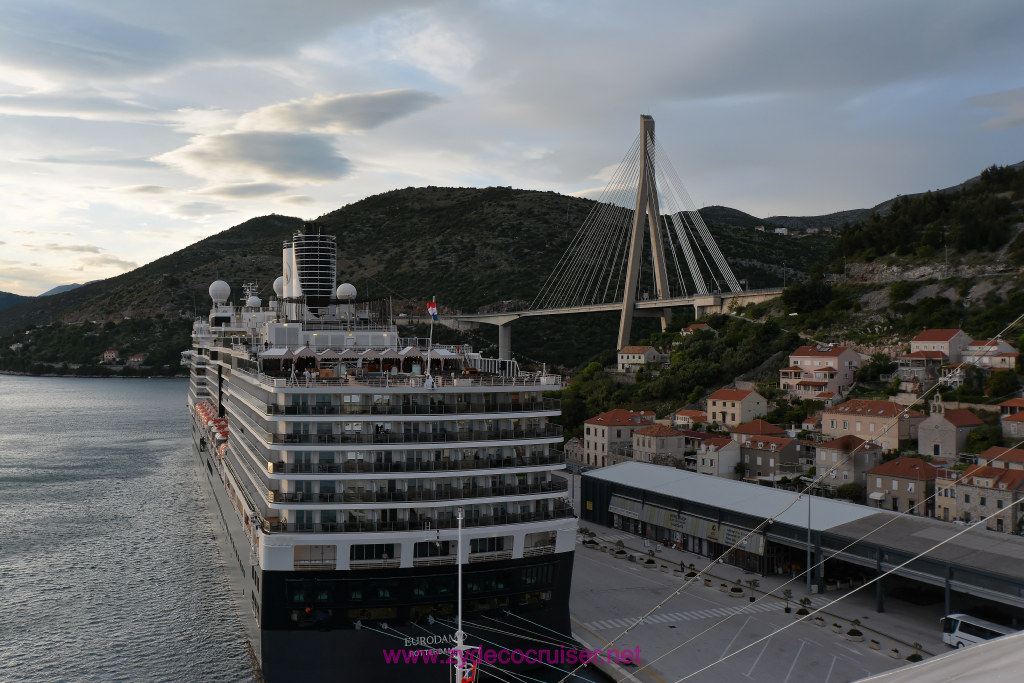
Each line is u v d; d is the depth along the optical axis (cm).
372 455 6084
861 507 9294
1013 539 7881
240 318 14512
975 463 10938
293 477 5894
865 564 8044
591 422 15925
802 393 16750
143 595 8888
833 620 7725
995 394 13962
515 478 6388
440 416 6200
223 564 9925
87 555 10394
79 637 7712
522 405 6519
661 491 10800
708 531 9894
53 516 12506
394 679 5925
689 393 18812
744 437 14038
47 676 6875
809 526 8644
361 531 5869
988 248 19412
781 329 19825
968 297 17775
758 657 6819
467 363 8088
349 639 5847
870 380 16388
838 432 13812
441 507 6062
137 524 11994
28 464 17400
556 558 6312
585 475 12200
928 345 16138
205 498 13212
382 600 5891
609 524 11700
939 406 13075
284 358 7494
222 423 11794
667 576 9269
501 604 6191
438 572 5944
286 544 5728
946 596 7281
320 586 5809
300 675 5844
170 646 7488
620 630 7456
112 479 15600
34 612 8362
